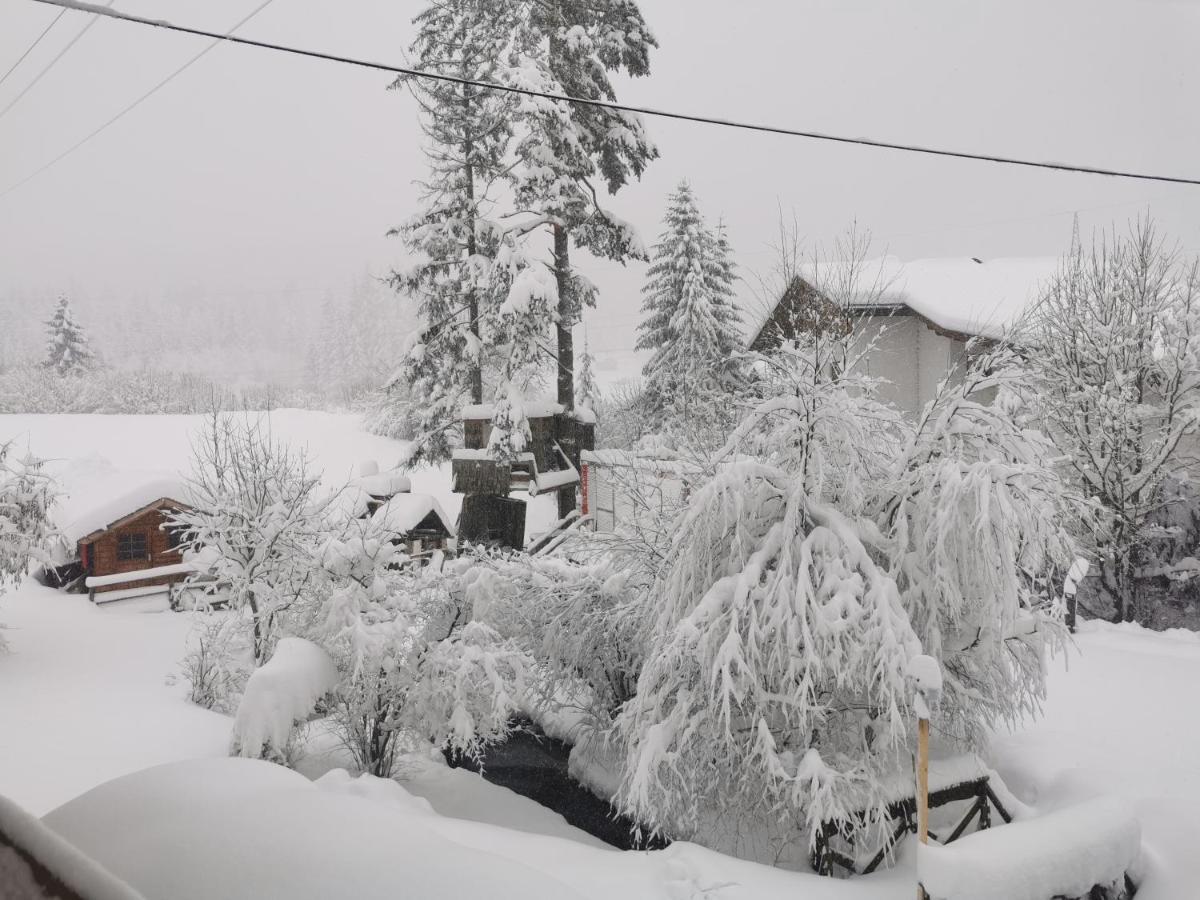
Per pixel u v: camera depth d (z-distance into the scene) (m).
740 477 7.96
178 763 4.79
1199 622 16.02
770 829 8.14
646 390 29.50
